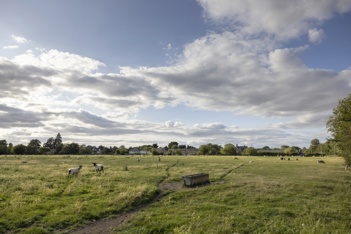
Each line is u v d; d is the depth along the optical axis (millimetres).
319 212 19188
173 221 16922
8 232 15016
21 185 27000
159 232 15547
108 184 29766
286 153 181000
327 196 25312
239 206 21188
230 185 29828
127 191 25156
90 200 22344
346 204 22203
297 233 15016
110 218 18344
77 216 17875
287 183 31375
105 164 61875
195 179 31938
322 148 157125
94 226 16703
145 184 29984
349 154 43656
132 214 19422
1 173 38312
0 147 156750
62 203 21047
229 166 57875
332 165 63438
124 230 15859
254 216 18125
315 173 44375
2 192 24062
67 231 15664
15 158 79438
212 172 44844
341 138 44438
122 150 175125
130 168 50844
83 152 172125
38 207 19578
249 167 55969
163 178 37531
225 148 173750
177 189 29641
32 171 41344
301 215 18656
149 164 62094
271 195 24750
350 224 16938
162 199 24141
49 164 57500
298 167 56469
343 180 35812
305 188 28719
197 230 15398
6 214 17516
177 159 86688
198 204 21766
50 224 16297
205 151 178000
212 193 26172
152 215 18719
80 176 36906
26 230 15164
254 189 27609
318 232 14938
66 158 85250
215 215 18453
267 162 73750
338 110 44312
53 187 27984
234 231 15484
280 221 17031
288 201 22688
